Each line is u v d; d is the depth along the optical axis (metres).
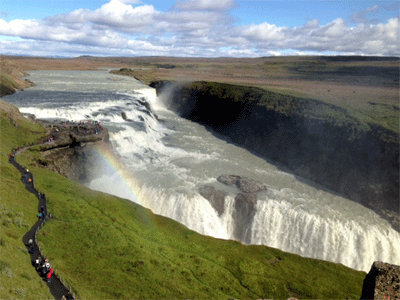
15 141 62.16
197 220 55.88
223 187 62.53
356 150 66.88
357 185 63.25
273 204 57.88
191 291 34.75
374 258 52.16
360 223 54.75
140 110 104.88
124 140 77.75
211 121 117.44
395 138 62.47
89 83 163.38
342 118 75.75
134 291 32.38
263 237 55.62
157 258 39.34
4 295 22.55
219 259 43.22
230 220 57.34
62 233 39.53
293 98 97.38
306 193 63.97
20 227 37.56
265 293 37.88
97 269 34.62
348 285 41.66
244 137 96.12
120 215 48.19
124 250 39.28
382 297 20.48
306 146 76.81
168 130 105.50
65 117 86.62
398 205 56.59
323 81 174.75
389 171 59.97
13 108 75.31
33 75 193.38
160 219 51.44
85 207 47.78
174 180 64.12
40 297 25.45
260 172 73.31
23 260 30.45
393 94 110.81
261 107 98.25
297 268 43.97
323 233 53.34
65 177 57.97
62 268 32.72
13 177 49.69
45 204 45.31
